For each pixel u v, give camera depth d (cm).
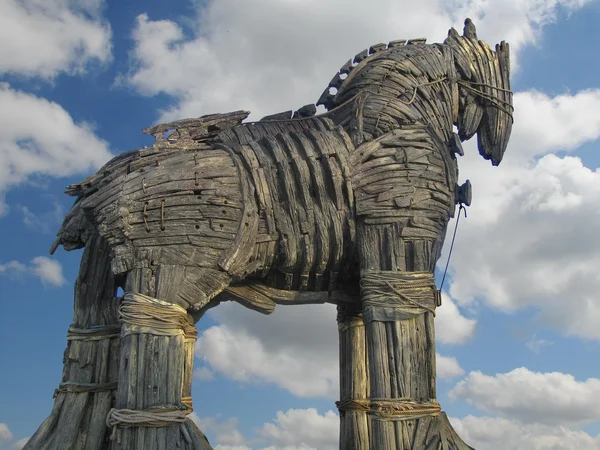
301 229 1008
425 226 1027
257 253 998
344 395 1128
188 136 1051
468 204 1091
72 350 1021
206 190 977
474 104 1204
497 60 1241
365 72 1145
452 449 948
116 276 998
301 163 1020
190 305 953
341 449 1113
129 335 920
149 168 985
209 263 961
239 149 1027
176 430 900
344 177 1022
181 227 961
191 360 1048
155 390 905
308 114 1145
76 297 1050
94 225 1038
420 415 952
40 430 977
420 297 996
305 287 1058
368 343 993
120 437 887
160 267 949
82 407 991
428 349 984
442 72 1166
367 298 995
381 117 1086
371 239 1019
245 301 1045
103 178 1019
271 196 1007
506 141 1223
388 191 1027
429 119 1129
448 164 1082
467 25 1242
